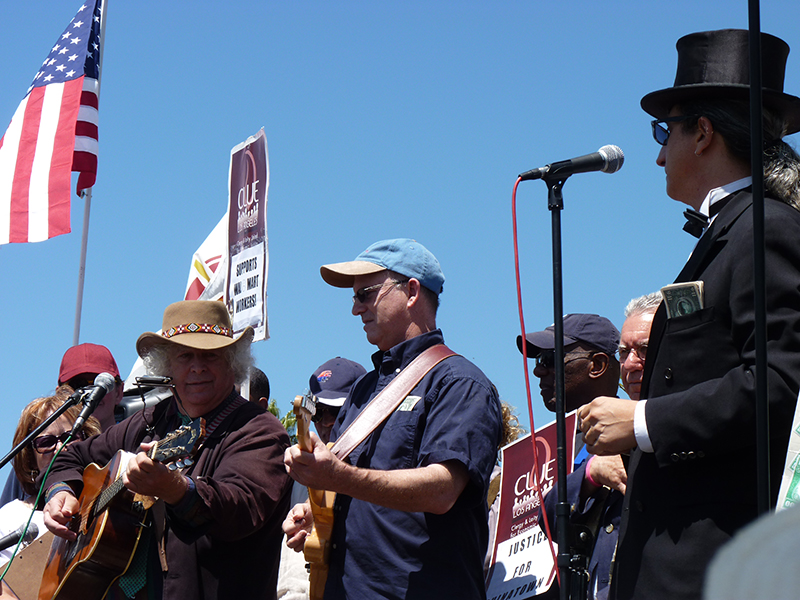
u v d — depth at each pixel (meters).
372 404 3.57
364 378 3.87
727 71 2.66
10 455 4.20
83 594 3.84
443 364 3.58
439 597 3.15
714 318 2.38
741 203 2.49
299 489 4.64
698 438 2.26
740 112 2.62
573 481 3.38
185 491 3.51
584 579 2.85
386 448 3.42
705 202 2.65
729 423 2.21
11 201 7.45
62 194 7.37
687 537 2.30
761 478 2.01
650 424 2.35
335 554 3.38
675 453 2.30
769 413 2.15
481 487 3.21
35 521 4.70
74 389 5.24
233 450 3.90
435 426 3.33
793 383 2.15
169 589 3.69
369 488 3.03
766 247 2.30
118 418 5.72
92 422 4.90
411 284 3.81
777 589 0.54
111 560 3.85
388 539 3.25
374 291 3.80
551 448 3.81
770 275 2.26
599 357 4.47
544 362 4.57
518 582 3.71
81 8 8.09
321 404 5.20
